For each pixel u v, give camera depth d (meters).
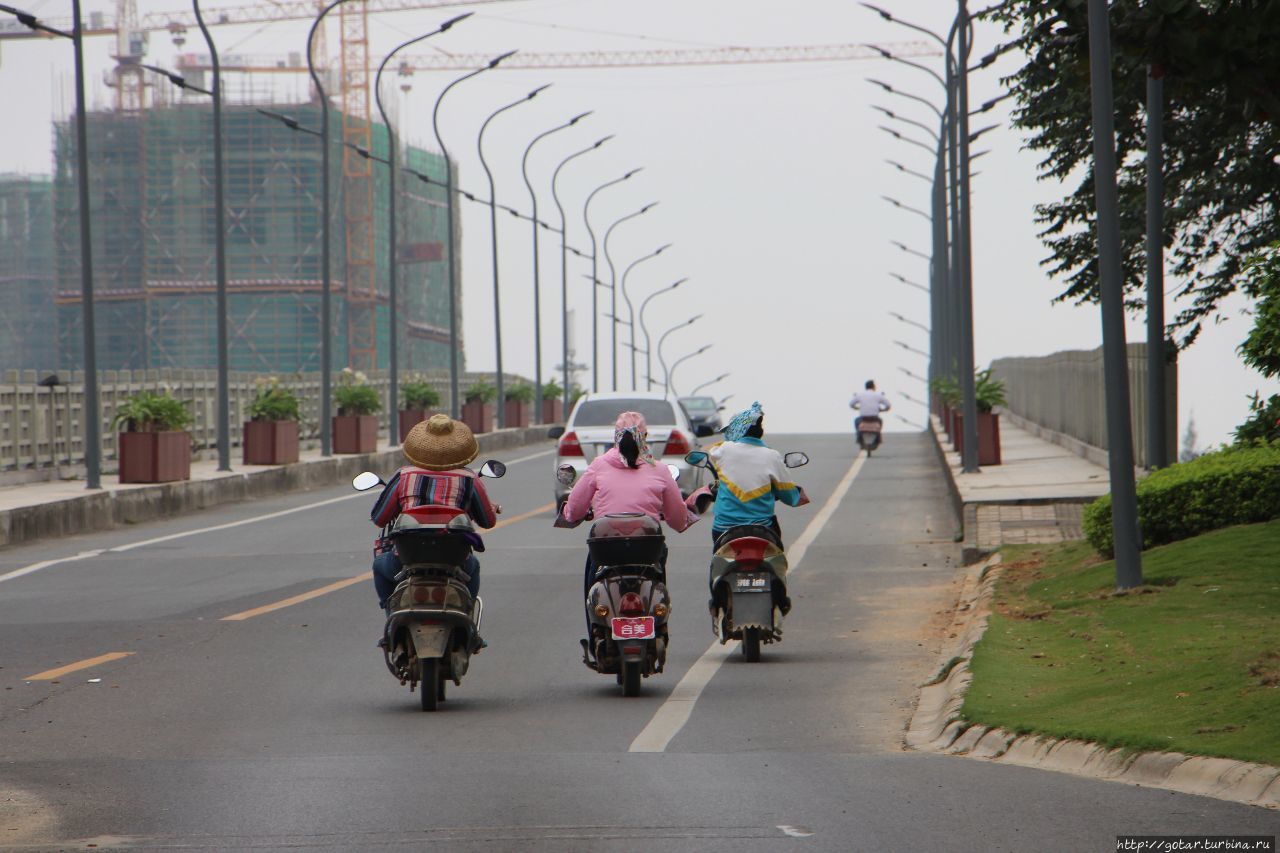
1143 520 60.91
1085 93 97.88
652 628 42.22
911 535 89.88
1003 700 37.44
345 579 71.94
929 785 29.61
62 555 86.81
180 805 28.27
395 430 183.38
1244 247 107.31
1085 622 48.00
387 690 44.00
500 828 25.92
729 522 49.28
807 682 44.88
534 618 59.03
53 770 32.22
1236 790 27.78
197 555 85.12
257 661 49.25
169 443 121.81
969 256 116.88
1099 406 120.94
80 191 111.75
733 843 24.69
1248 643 40.78
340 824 26.42
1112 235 54.84
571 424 106.62
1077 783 29.62
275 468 142.00
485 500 41.00
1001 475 110.56
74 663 48.78
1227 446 67.94
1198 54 32.97
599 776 30.83
